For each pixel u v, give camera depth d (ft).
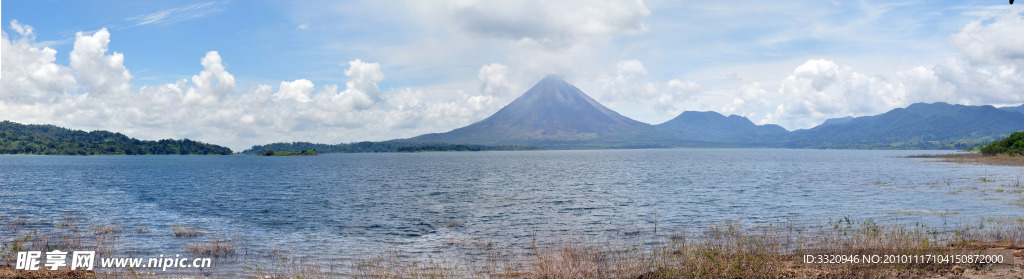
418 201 164.35
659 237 90.94
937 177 243.81
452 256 76.48
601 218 121.08
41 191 212.64
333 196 184.44
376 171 406.41
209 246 81.71
